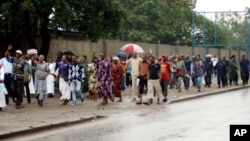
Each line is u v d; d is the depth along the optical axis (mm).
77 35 34625
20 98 21016
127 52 34531
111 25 30281
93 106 22000
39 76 21859
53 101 24172
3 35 28750
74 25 29234
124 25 59000
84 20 29234
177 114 18938
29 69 21984
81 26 29359
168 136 13555
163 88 24328
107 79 22781
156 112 19875
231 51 63344
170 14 64750
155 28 61281
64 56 22688
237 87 35125
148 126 15766
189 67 33750
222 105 22203
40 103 21859
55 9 26984
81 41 35000
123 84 30750
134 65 24922
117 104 22938
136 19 59219
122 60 30750
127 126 15977
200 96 27922
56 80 26953
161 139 13094
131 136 13812
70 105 22375
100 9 29297
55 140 13734
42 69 21922
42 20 27719
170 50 48156
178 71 31141
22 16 26953
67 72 22578
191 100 25516
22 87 21156
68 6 27078
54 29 28141
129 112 19969
